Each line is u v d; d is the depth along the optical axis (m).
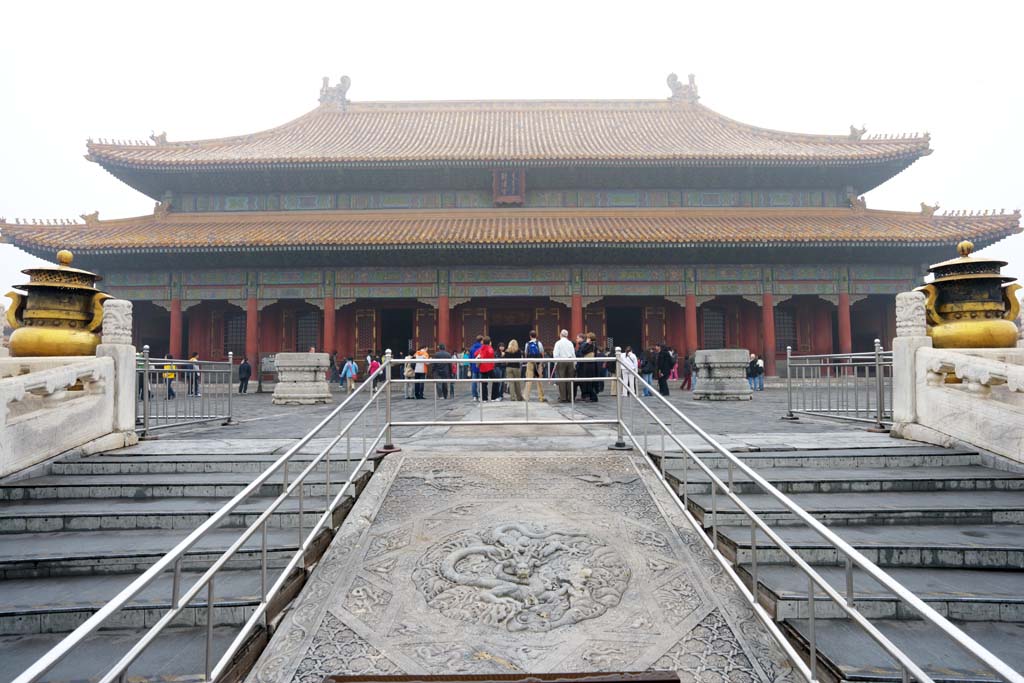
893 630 4.42
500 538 5.71
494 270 34.56
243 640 4.12
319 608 4.84
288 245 30.28
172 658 4.18
